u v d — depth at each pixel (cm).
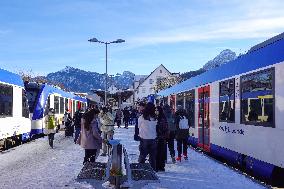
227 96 1425
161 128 1163
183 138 1391
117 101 5222
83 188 932
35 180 1042
